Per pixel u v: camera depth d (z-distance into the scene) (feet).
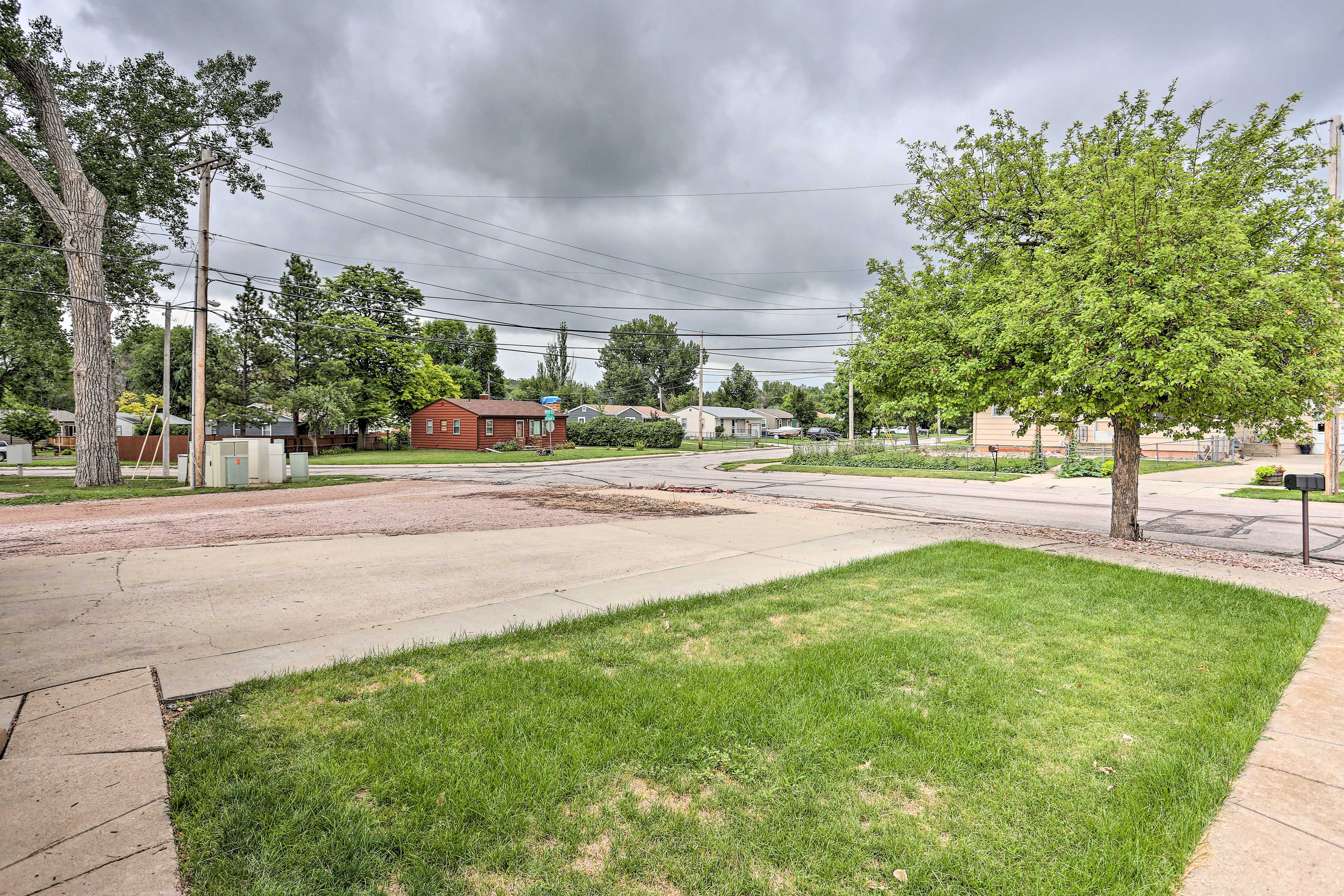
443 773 9.62
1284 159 26.12
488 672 13.78
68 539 32.09
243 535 33.60
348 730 11.07
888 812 8.94
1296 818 8.72
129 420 171.73
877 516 41.83
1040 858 7.97
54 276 73.20
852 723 11.30
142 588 21.80
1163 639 16.07
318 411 122.11
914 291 32.94
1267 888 7.34
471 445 155.74
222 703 12.17
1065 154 30.50
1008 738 10.97
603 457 131.54
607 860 7.97
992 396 29.45
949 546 28.76
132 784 9.34
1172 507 48.03
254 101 73.20
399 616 18.74
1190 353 21.26
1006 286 26.73
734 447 194.59
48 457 136.87
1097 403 26.37
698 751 10.43
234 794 9.09
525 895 7.33
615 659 14.69
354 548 29.73
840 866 7.85
